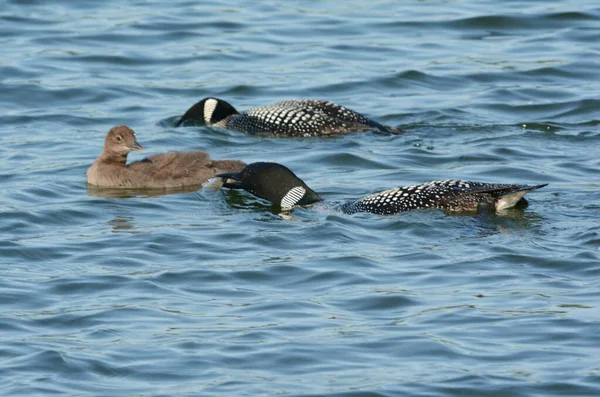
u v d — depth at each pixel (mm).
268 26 25844
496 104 21250
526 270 13312
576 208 15453
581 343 11383
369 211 15383
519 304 12320
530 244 14062
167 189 17125
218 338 11570
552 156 18234
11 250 14102
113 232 14883
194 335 11625
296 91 22219
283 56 24094
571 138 19234
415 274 13250
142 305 12438
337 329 11781
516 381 10664
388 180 17188
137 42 24797
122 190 17031
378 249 14094
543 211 15305
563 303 12320
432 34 25297
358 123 19812
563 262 13461
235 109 20891
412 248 14070
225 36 25203
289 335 11633
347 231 14688
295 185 16078
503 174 17344
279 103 20547
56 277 13234
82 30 25375
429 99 21672
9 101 21500
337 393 10461
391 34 25312
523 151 18500
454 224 14812
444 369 10922
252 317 12102
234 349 11328
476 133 19609
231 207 16109
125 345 11414
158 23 25875
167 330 11773
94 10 26844
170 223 15305
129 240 14516
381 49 24391
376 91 22266
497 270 13320
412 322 11938
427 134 19609
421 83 22578
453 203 15203
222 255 14000
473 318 11984
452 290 12766
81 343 11469
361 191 16672
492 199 15211
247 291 12867
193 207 16172
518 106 21109
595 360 11023
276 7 27219
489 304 12336
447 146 18906
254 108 20578
